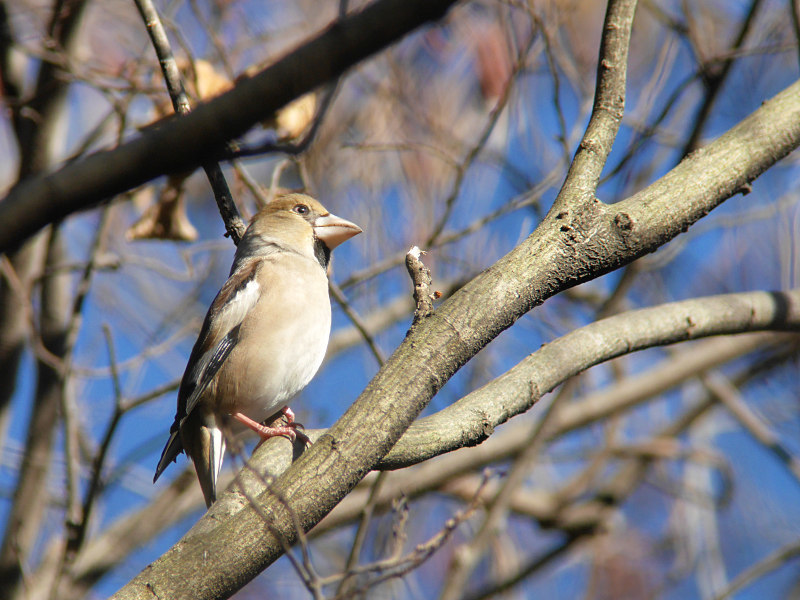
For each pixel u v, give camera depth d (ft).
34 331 33.24
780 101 17.46
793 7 25.59
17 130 37.11
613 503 44.96
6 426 38.91
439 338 15.30
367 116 37.88
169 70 21.03
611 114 16.75
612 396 42.98
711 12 40.29
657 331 19.89
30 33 38.01
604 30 16.97
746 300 21.02
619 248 15.79
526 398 18.07
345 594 18.69
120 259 33.40
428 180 37.52
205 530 16.10
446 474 40.45
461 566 34.09
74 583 37.35
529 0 29.91
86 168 8.29
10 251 8.64
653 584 47.01
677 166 16.70
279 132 26.63
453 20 37.22
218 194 22.91
